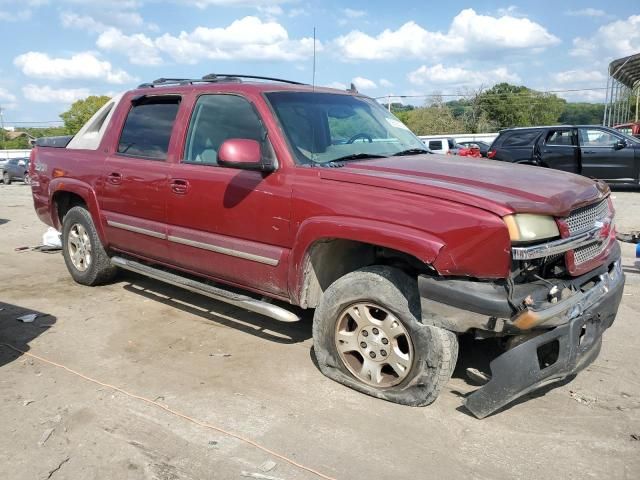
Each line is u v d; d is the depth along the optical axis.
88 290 5.86
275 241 3.84
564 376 3.22
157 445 3.06
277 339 4.55
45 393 3.64
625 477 2.79
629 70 30.25
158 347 4.40
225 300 4.24
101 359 4.18
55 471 2.84
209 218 4.23
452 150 24.97
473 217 2.98
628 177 14.58
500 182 3.40
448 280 3.08
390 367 3.51
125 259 5.43
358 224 3.33
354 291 3.46
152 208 4.72
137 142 5.03
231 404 3.50
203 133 4.44
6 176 26.58
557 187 3.40
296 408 3.45
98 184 5.30
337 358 3.67
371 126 4.55
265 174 3.88
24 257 7.52
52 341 4.51
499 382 3.09
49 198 6.00
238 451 3.01
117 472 2.83
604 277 3.52
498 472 2.83
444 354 3.20
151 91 5.03
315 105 4.32
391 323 3.38
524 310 2.89
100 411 3.42
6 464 2.89
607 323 3.55
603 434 3.16
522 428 3.22
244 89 4.22
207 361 4.14
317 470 2.85
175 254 4.64
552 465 2.89
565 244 3.11
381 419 3.31
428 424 3.26
